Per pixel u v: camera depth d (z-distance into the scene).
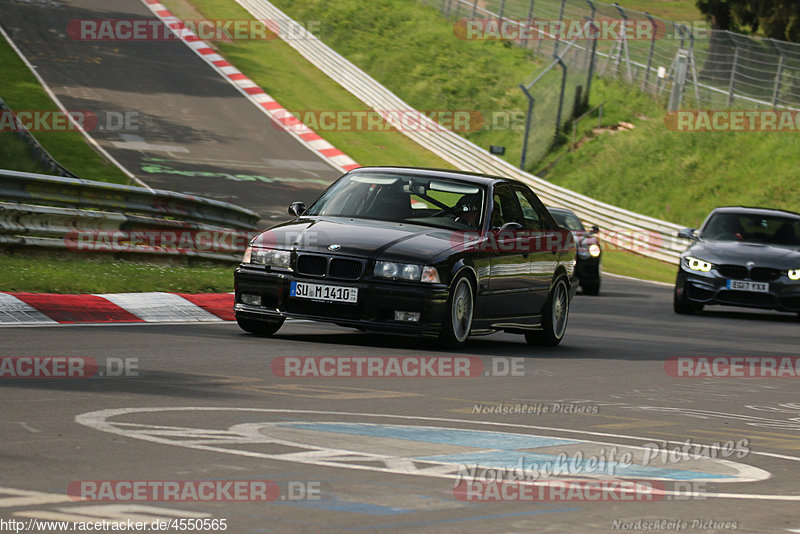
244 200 99.94
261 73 161.25
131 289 42.72
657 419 23.05
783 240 61.50
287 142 132.25
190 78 152.75
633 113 147.75
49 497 13.04
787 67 132.00
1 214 44.94
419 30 184.88
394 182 36.94
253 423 18.98
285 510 13.00
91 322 35.19
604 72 157.88
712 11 170.88
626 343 41.62
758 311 67.00
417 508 13.46
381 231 33.97
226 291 46.94
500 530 12.64
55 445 16.17
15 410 18.92
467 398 24.22
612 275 90.31
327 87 160.50
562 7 160.25
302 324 40.19
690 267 58.78
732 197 119.62
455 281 33.12
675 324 52.41
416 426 19.83
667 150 131.25
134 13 179.38
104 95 136.38
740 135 128.88
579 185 131.12
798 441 21.38
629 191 126.88
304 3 195.88
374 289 32.41
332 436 18.19
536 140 142.25
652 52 153.00
